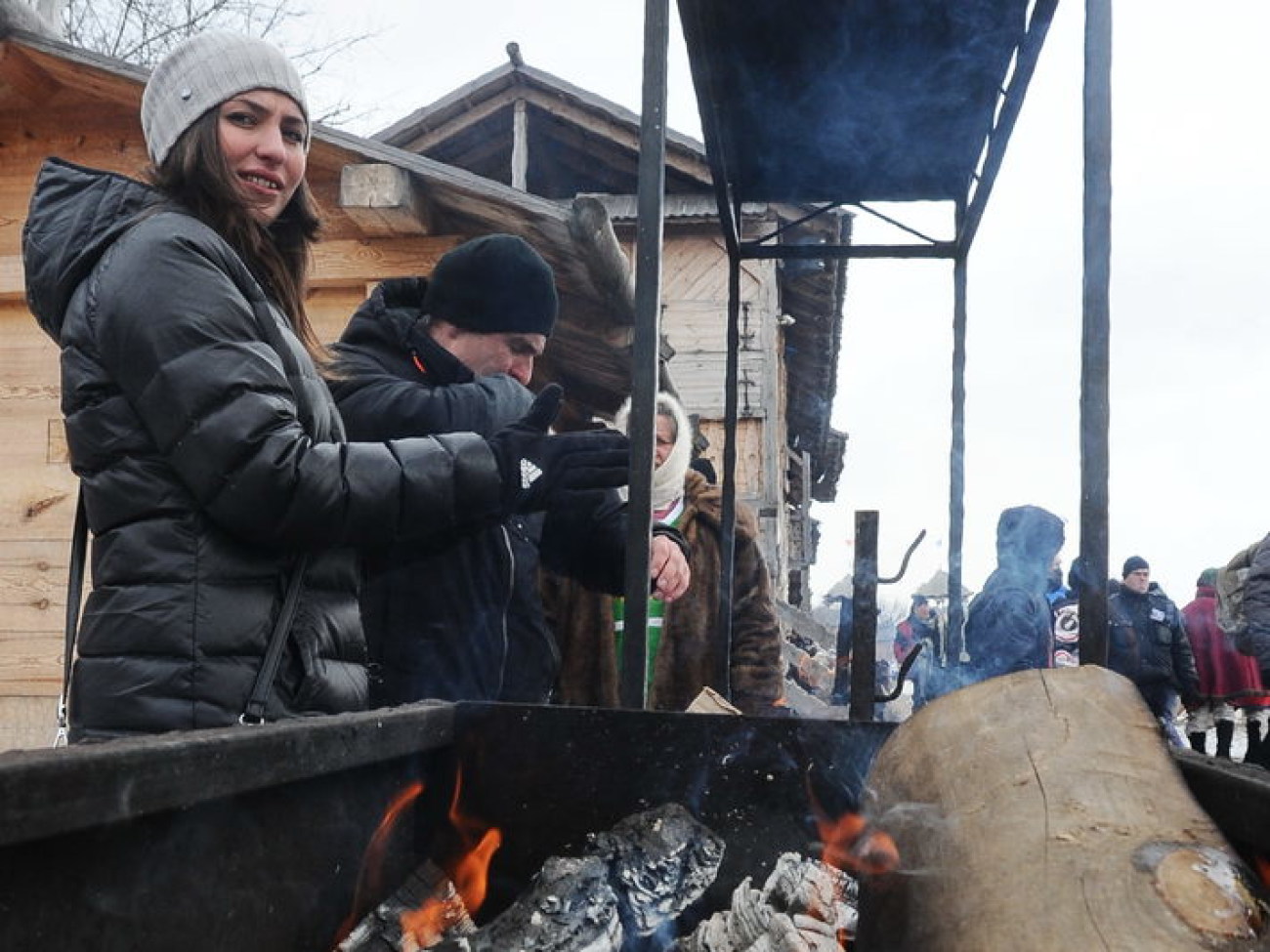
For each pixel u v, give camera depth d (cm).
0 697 410
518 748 167
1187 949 89
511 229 446
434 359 233
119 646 145
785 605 976
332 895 133
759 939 148
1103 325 179
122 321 146
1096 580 175
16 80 433
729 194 379
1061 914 94
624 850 158
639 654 183
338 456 154
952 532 384
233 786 100
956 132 353
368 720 133
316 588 160
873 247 387
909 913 112
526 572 252
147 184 164
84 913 86
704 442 456
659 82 196
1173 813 102
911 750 123
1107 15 183
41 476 425
